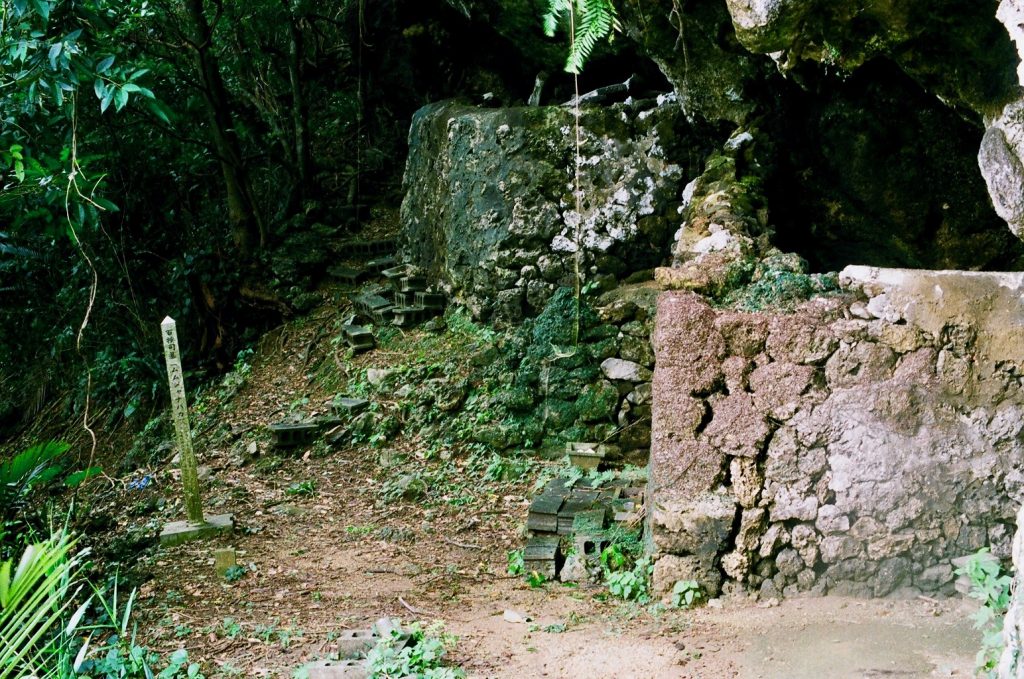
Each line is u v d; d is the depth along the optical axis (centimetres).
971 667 402
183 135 1242
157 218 1282
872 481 490
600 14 390
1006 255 721
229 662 470
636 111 891
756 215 680
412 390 916
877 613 474
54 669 355
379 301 1091
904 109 676
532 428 831
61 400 1309
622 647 461
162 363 1179
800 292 514
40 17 569
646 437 805
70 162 655
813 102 720
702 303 509
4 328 1358
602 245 898
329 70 1510
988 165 438
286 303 1178
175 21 1193
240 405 1041
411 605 551
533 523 648
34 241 1218
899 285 489
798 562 502
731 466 505
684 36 721
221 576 620
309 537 706
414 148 1118
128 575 630
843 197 758
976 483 484
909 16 465
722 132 819
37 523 713
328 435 907
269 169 1378
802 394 493
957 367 482
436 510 746
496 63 1222
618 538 588
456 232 968
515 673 439
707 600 507
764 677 415
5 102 643
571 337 831
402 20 1284
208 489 845
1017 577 309
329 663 441
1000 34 449
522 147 910
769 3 461
